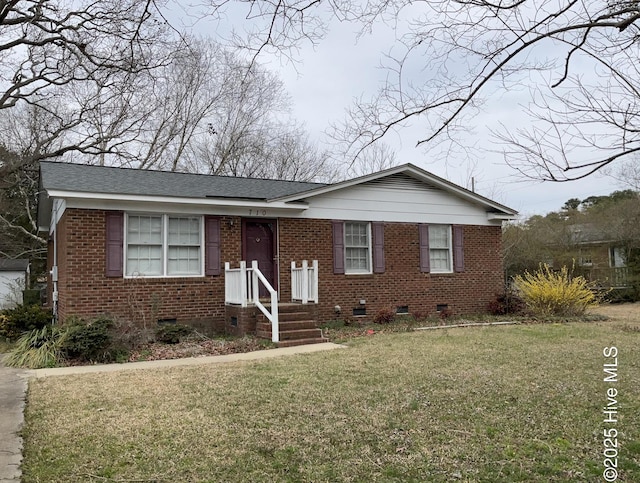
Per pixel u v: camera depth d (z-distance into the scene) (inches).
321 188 577.3
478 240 693.3
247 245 553.9
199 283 521.0
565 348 405.1
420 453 189.6
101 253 475.5
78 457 188.2
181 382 304.7
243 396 269.3
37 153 960.3
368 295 613.0
